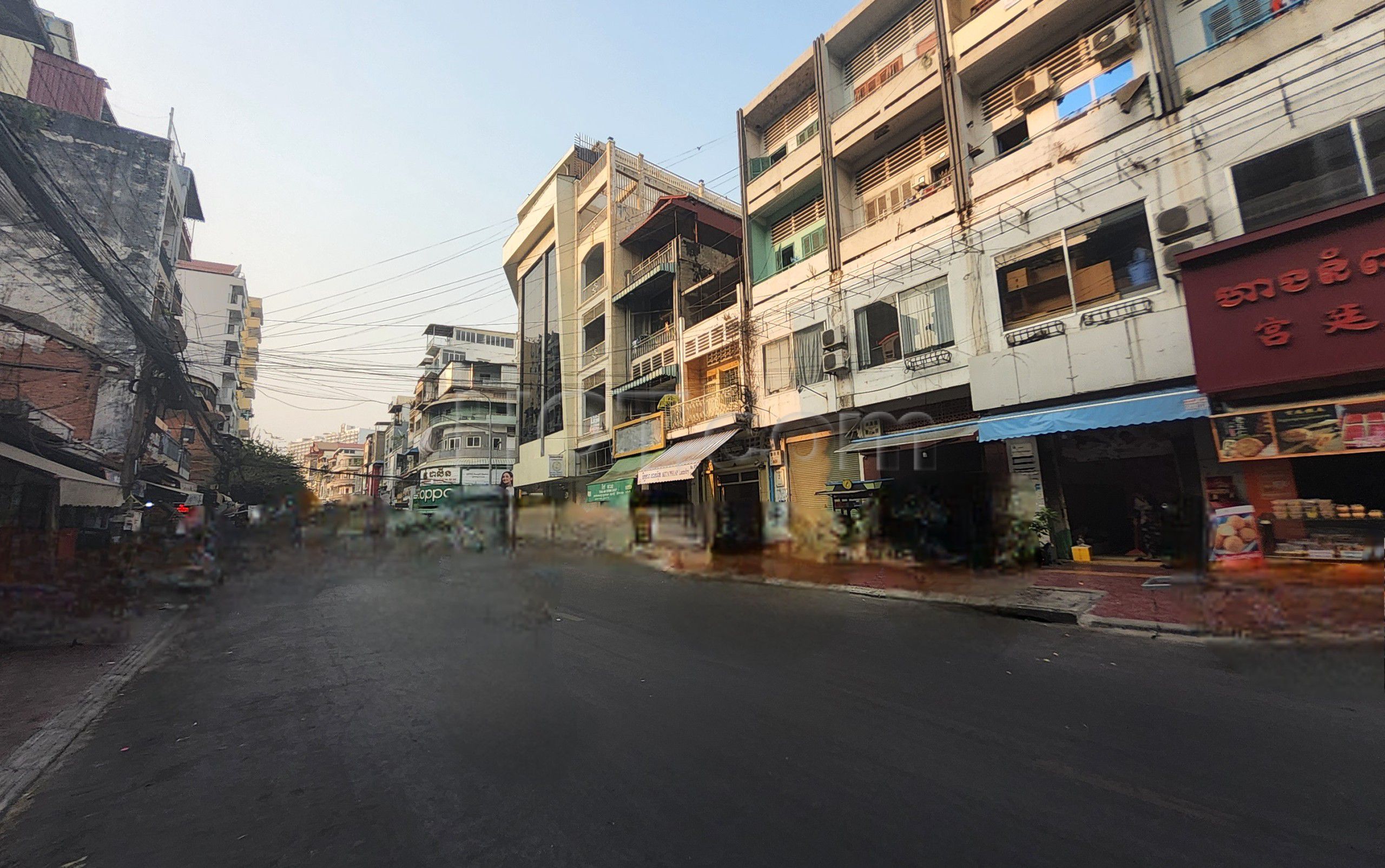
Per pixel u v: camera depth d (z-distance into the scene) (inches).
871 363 565.0
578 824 111.0
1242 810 109.7
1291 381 320.5
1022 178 466.3
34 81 759.1
